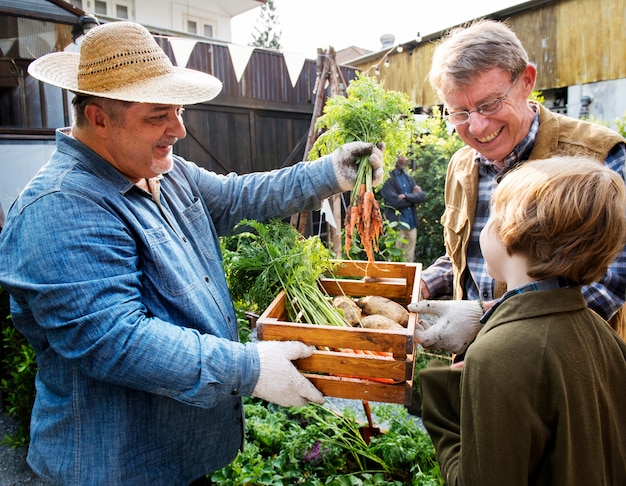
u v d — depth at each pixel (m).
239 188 1.83
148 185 1.48
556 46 7.45
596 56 7.04
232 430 1.58
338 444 2.21
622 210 1.01
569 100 7.46
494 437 0.95
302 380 1.32
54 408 1.35
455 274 2.01
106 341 1.17
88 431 1.31
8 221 1.27
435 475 1.94
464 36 1.55
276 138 6.68
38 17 3.69
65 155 1.33
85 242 1.20
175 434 1.42
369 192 1.76
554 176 1.03
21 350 3.14
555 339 0.97
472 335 1.47
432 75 1.67
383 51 9.34
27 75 3.90
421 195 6.20
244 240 2.02
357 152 1.78
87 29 3.84
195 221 1.60
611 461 1.03
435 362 1.38
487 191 1.80
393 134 1.91
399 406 2.77
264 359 1.29
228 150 6.20
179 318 1.39
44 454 1.36
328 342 1.39
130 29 1.30
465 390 1.02
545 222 1.00
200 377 1.21
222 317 1.51
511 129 1.57
